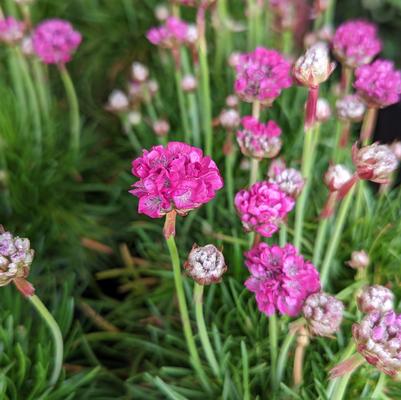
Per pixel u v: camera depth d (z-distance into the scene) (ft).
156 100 1.14
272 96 0.70
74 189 1.03
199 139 1.01
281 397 0.70
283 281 0.57
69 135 1.14
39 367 0.72
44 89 1.08
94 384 0.78
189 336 0.68
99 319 0.90
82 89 1.26
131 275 0.97
